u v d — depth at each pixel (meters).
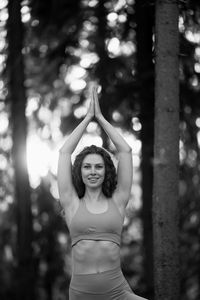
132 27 10.20
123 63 10.45
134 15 10.01
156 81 6.83
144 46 9.85
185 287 11.05
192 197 11.16
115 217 5.35
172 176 6.68
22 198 10.52
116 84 9.93
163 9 6.83
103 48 10.23
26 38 10.80
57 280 11.83
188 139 10.18
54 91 11.73
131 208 12.43
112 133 5.62
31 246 10.56
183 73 9.31
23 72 10.46
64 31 10.48
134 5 9.91
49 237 11.59
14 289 10.49
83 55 10.97
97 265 5.27
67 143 5.58
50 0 10.52
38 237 11.55
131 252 12.69
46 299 11.62
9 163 11.77
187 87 9.53
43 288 11.60
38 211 11.70
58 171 5.51
